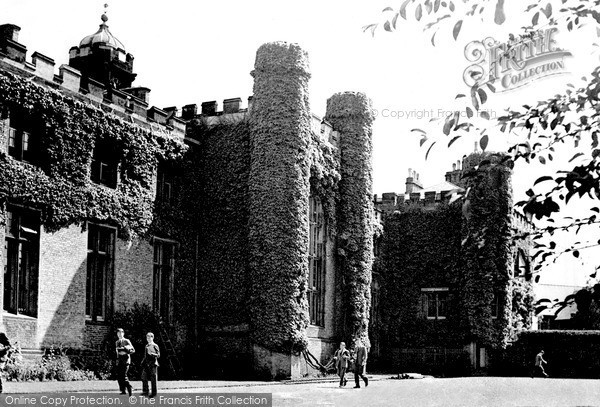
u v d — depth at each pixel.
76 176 27.80
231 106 35.72
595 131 6.83
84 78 28.92
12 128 25.78
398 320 49.53
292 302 33.25
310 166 37.47
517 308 47.59
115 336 28.94
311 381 32.19
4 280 24.89
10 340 24.52
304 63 35.03
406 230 50.25
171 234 33.12
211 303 34.38
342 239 41.16
